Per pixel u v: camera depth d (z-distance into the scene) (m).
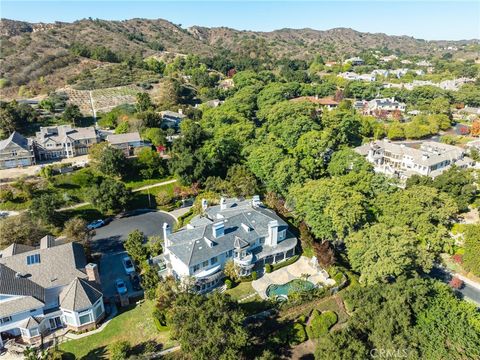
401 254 53.12
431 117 149.25
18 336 49.31
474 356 42.75
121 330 49.97
